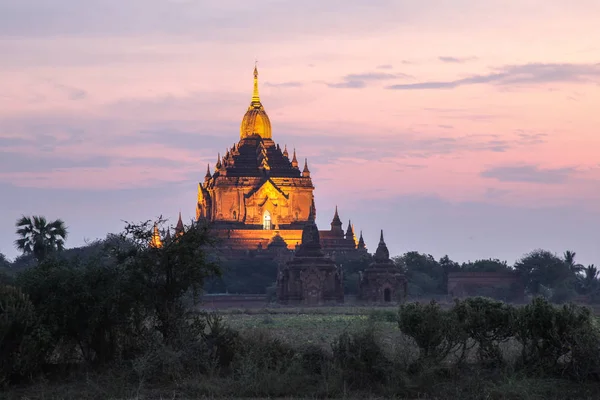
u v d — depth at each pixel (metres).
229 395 49.78
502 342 59.97
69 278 55.84
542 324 53.06
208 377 52.69
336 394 49.94
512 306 56.34
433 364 51.41
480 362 54.31
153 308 57.31
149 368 52.16
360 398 49.06
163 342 55.19
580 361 51.78
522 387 48.72
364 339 53.06
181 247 57.31
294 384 50.72
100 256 58.56
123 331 57.19
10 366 51.78
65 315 55.56
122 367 53.56
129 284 56.53
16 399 49.06
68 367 55.88
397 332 81.75
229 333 56.69
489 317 54.81
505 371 51.50
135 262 57.28
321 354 54.75
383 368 51.25
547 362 52.94
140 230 58.66
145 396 49.31
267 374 50.94
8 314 51.84
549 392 49.53
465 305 55.50
